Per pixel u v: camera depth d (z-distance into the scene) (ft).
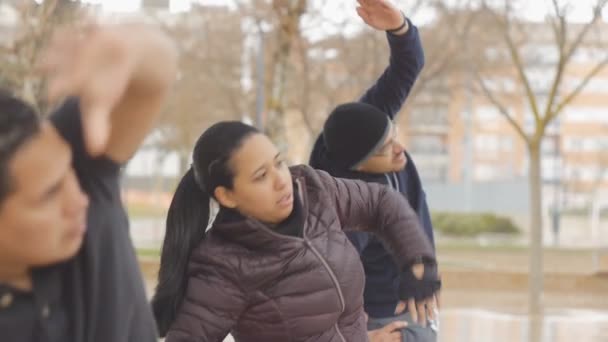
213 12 56.24
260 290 8.46
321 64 52.85
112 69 4.72
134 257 6.16
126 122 5.61
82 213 5.41
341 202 9.31
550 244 101.24
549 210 152.05
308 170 9.21
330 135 11.72
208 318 8.42
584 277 52.01
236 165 8.38
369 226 9.56
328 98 53.78
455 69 54.29
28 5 23.38
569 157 199.11
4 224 5.14
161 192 132.26
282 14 34.83
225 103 65.16
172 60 5.34
